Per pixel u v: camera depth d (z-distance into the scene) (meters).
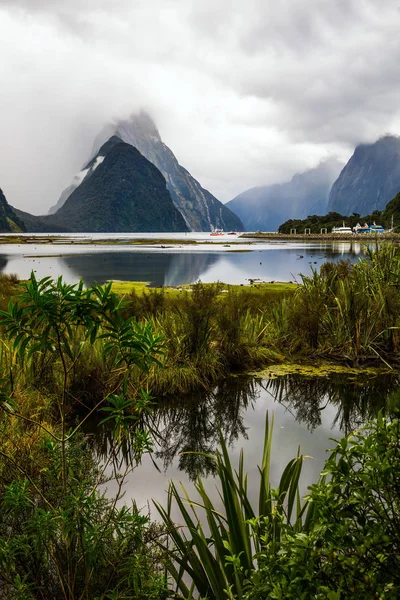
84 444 4.13
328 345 7.57
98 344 5.41
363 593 1.12
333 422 4.89
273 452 4.06
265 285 16.64
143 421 4.97
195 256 42.00
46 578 2.10
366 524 1.26
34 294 1.54
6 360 4.77
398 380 6.32
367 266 8.30
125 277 22.84
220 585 1.96
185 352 6.44
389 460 1.26
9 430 3.25
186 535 2.70
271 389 6.04
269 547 1.31
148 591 1.90
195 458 3.99
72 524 1.74
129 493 3.29
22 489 1.88
